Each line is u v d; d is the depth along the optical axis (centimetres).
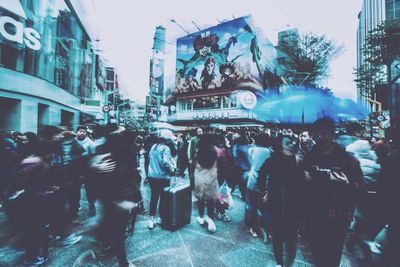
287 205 273
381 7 3878
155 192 419
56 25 1891
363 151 378
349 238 366
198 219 442
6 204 285
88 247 342
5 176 495
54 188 311
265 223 358
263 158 384
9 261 304
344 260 312
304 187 246
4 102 1351
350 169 224
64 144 428
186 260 312
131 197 287
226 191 466
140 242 362
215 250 340
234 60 2586
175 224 402
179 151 901
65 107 2045
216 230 409
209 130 529
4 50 1387
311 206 233
